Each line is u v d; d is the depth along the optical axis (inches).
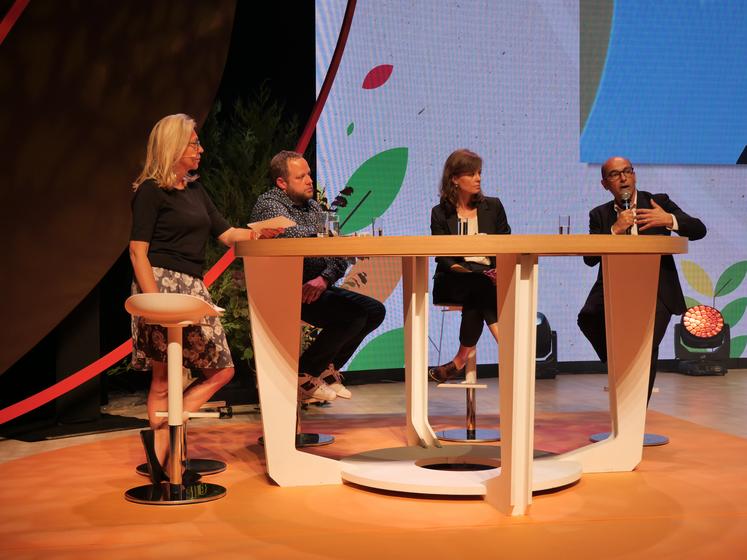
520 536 91.6
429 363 233.8
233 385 205.8
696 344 242.5
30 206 165.9
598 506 103.6
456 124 232.4
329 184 226.4
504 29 233.0
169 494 108.3
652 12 237.5
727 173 245.1
